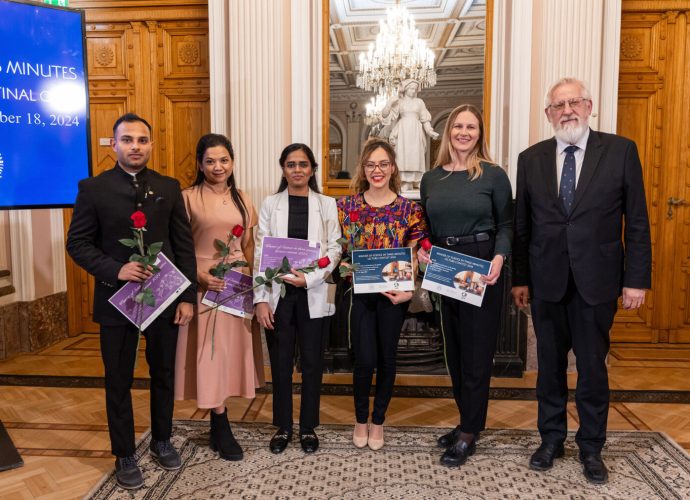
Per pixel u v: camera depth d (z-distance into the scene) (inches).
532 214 93.8
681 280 177.5
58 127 108.0
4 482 92.2
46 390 136.3
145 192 86.7
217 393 94.1
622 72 171.5
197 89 178.4
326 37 154.7
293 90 152.9
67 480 92.9
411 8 153.2
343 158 157.5
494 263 91.8
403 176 154.3
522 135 147.1
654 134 172.9
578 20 144.3
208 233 95.5
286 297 98.6
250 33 151.9
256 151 154.3
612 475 93.7
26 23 103.0
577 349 92.0
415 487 89.9
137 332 88.5
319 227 99.7
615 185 87.7
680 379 144.9
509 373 146.9
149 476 93.1
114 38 180.5
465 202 92.6
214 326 95.0
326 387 139.7
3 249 163.3
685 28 169.2
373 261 96.2
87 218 84.7
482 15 151.3
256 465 97.1
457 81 153.8
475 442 101.1
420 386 140.3
